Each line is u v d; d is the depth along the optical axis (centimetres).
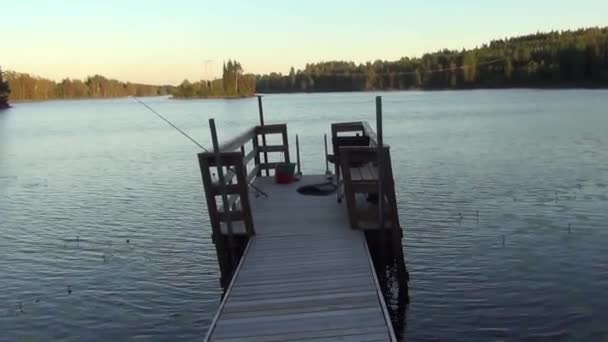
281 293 708
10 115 9338
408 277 1027
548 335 802
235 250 966
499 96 9425
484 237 1257
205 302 985
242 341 592
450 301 927
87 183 2258
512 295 939
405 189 1820
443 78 14838
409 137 3441
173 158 2975
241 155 895
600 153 2378
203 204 1758
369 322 621
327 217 1033
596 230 1266
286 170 1343
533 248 1164
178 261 1204
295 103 11031
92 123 6706
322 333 601
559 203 1527
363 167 1162
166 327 895
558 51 11850
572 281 984
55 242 1386
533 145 2766
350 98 12500
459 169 2169
